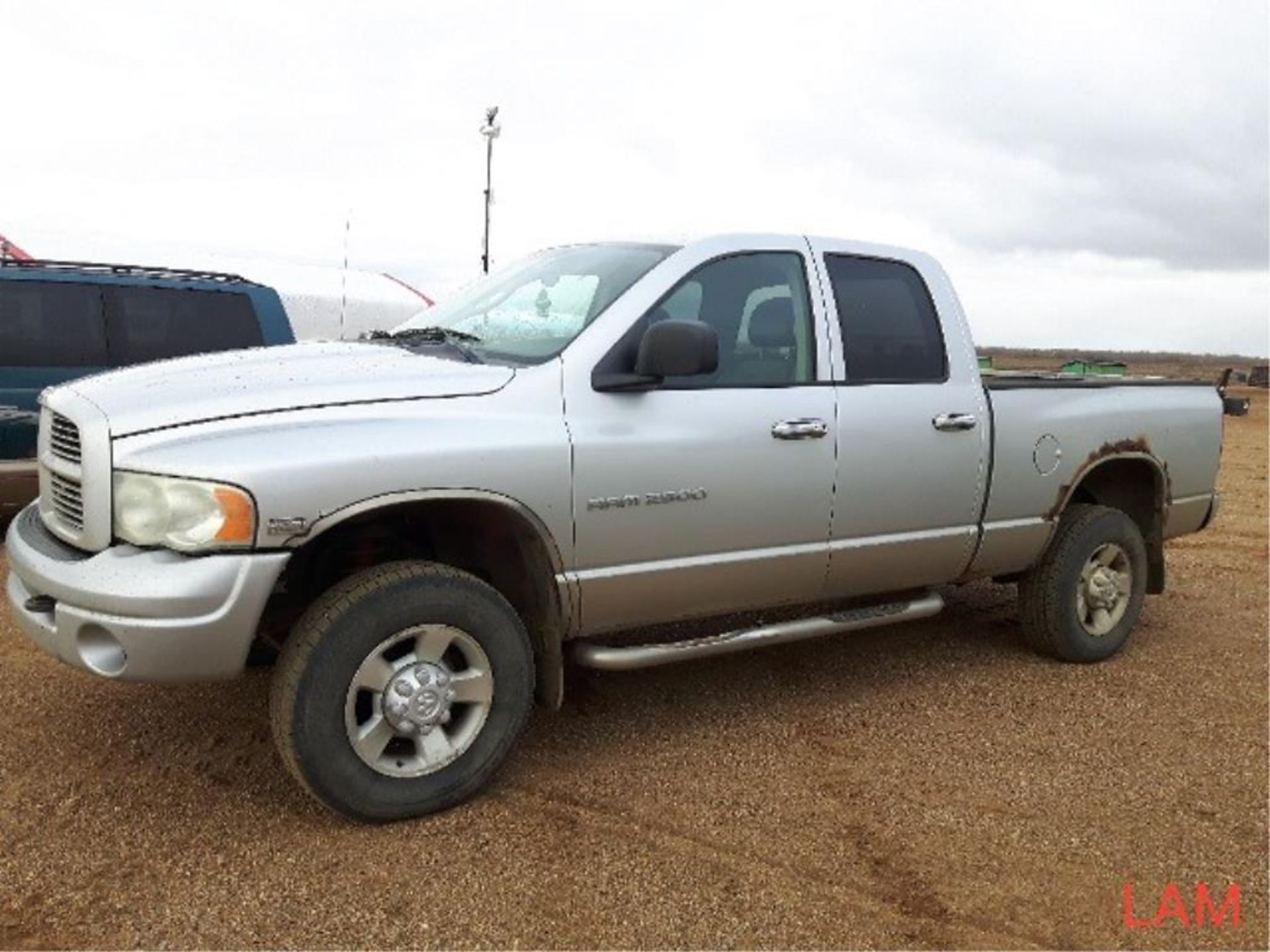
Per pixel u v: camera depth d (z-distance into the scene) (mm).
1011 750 4273
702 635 4578
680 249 4156
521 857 3281
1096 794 3887
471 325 4355
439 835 3402
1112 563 5516
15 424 7504
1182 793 3926
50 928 2822
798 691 4879
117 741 4020
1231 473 15633
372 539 3877
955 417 4680
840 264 4574
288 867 3172
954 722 4559
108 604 3104
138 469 3170
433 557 3980
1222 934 3023
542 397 3672
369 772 3381
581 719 4441
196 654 3119
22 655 4941
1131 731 4531
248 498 3115
